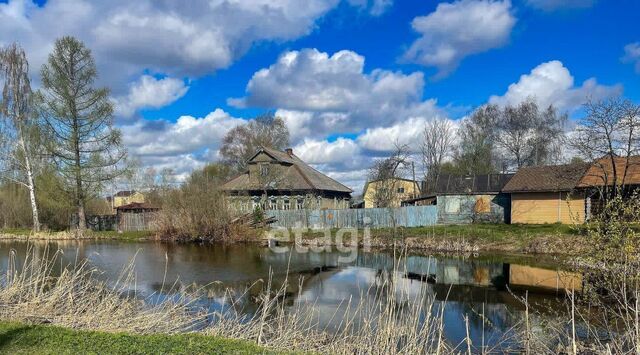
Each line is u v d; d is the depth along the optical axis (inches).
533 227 1072.8
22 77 1368.1
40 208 1454.2
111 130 1366.9
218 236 1127.6
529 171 1295.5
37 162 1348.4
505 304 459.8
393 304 319.0
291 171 1657.2
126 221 1493.6
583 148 846.5
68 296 354.3
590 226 339.9
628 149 784.3
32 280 384.8
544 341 322.7
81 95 1344.7
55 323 306.0
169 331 308.0
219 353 230.7
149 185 2313.0
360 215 1262.3
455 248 912.3
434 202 1513.3
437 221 1373.0
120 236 1277.1
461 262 766.5
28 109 1358.3
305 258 820.0
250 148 2559.1
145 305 389.7
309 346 296.8
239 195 1314.0
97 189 1355.8
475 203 1365.7
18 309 328.5
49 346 236.8
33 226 1440.7
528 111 2138.3
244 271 665.6
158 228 1195.3
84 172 1337.4
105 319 319.9
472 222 1357.0
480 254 858.1
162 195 1437.0
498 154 2245.3
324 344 307.4
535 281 587.5
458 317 406.9
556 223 1119.0
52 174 1318.9
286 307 439.8
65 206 1338.6
